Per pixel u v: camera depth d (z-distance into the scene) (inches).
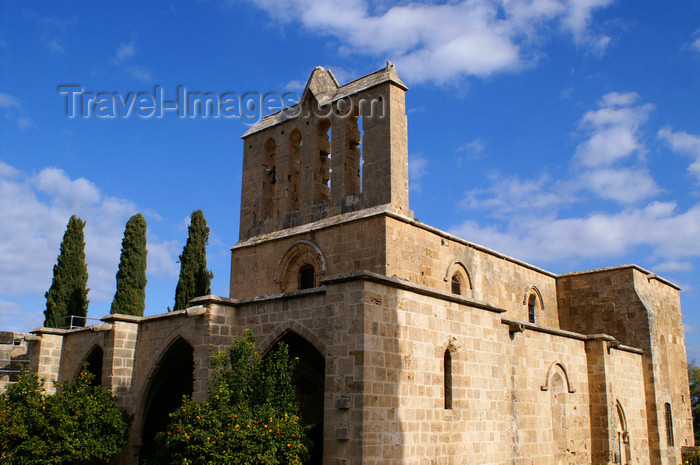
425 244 1123.3
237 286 1251.2
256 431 727.1
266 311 897.5
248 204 1296.8
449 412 821.9
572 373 1150.3
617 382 1244.5
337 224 1098.7
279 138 1280.8
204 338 911.0
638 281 1459.2
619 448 1194.6
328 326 759.7
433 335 820.0
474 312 903.1
